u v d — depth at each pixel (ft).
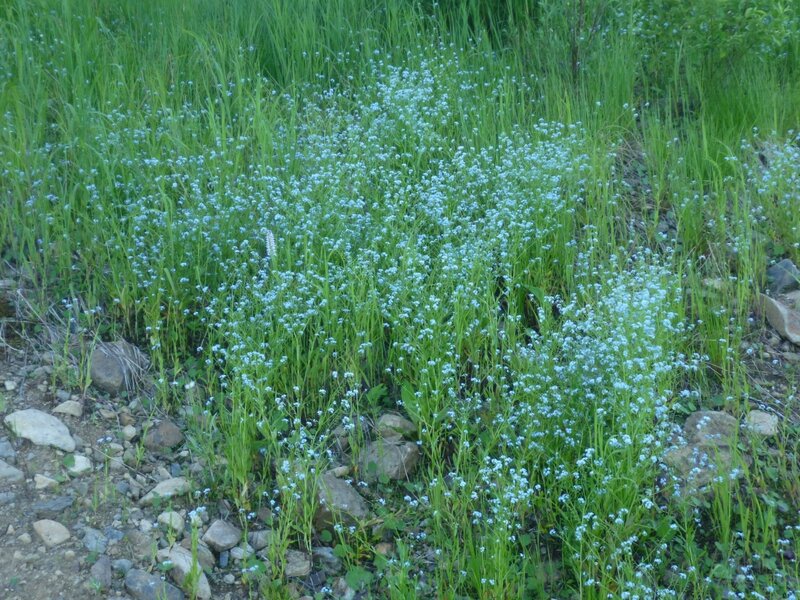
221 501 5.35
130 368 6.00
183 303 6.40
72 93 8.04
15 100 7.50
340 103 8.62
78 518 5.03
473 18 10.13
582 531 4.99
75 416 5.67
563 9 9.79
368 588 4.90
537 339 6.40
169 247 6.58
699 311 6.68
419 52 9.28
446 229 6.86
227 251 6.70
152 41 8.86
